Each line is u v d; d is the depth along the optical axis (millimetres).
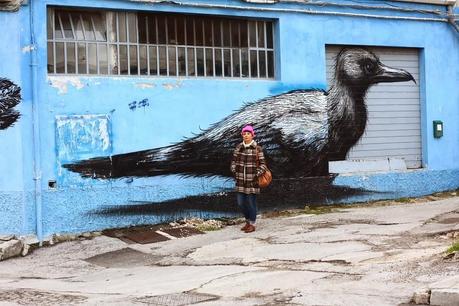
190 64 12266
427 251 8227
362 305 6062
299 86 13195
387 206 13492
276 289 7008
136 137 11539
